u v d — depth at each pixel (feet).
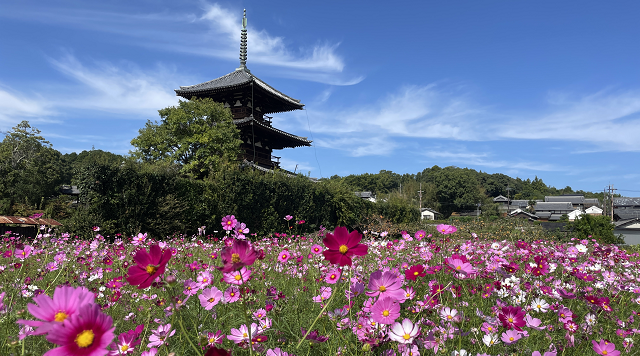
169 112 72.33
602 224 56.70
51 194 121.60
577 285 10.02
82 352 2.38
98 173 36.11
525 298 8.23
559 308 7.49
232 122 76.13
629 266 14.96
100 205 35.76
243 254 3.87
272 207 50.88
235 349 5.43
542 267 9.57
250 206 48.47
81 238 31.55
